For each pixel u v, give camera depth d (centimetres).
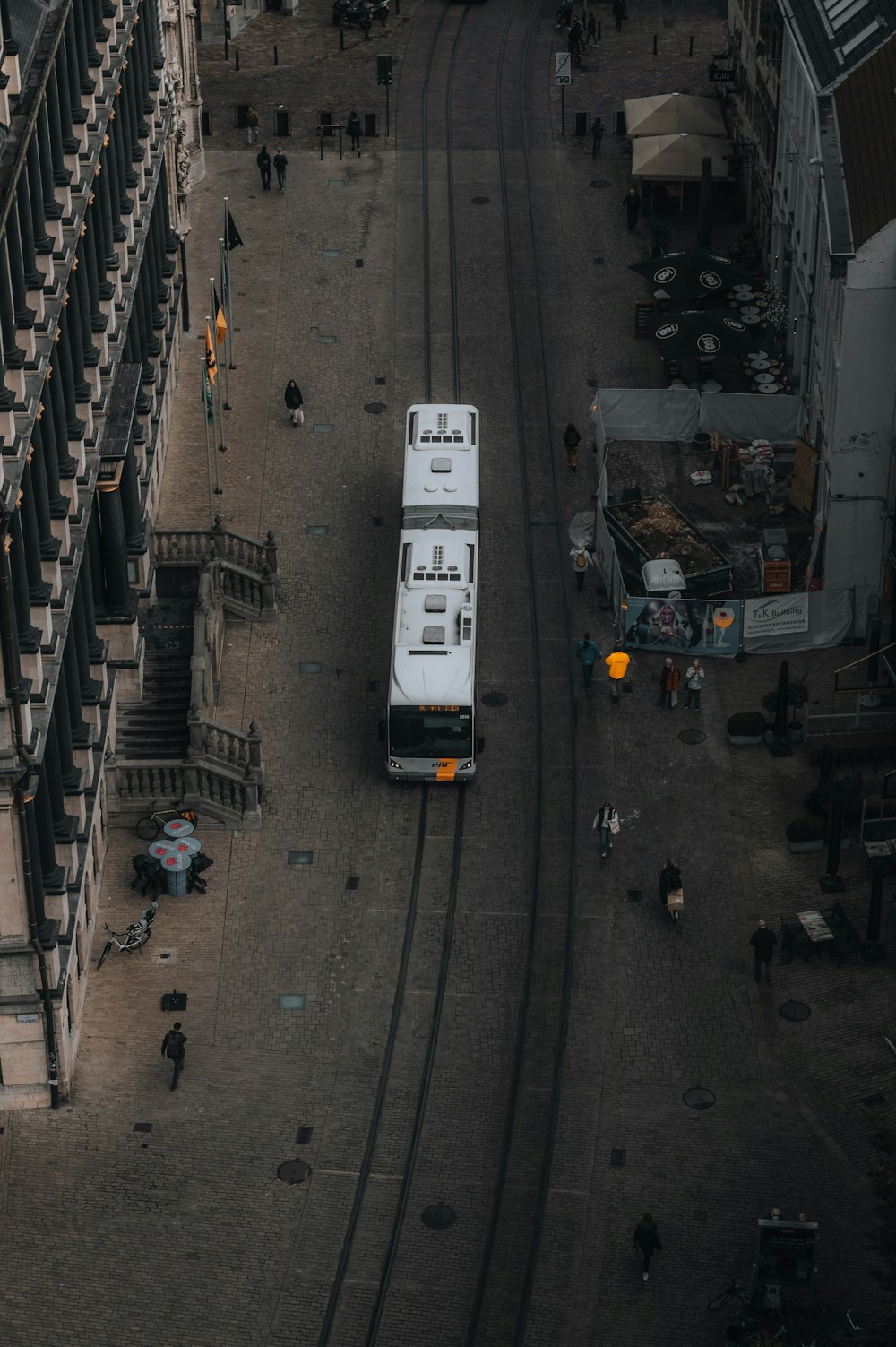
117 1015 7888
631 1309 6875
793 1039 7831
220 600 9581
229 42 14962
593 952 8200
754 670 9569
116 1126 7475
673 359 11006
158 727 8888
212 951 8150
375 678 9469
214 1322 6812
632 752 9131
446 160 13475
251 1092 7619
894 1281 6506
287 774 8950
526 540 10300
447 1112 7556
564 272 12331
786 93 11231
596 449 10894
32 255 7312
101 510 8569
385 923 8294
